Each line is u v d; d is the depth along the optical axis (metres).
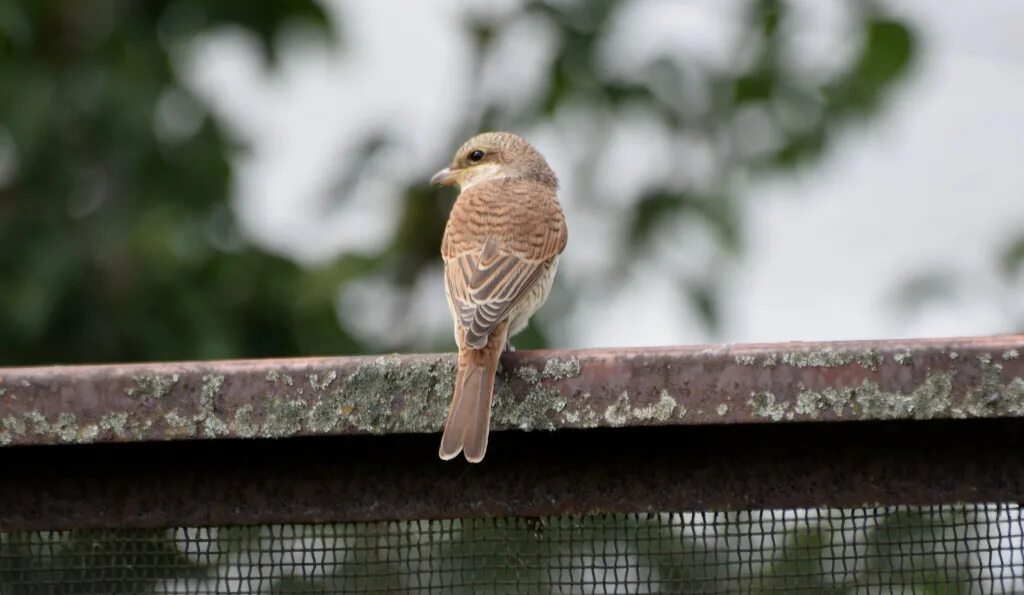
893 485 5.61
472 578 6.46
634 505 5.74
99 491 5.87
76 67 12.68
